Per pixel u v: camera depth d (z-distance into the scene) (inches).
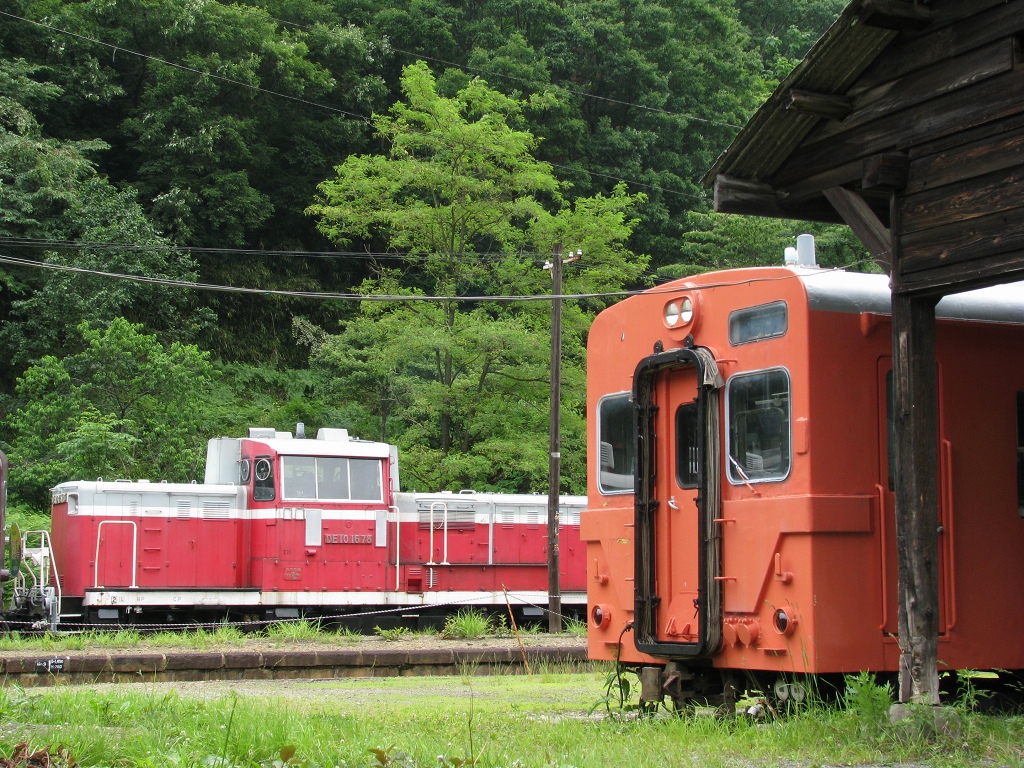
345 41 1674.5
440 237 1282.0
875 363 341.7
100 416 1075.9
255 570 838.5
